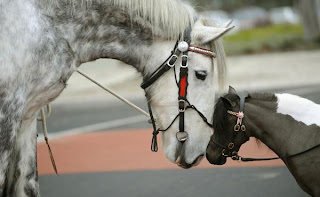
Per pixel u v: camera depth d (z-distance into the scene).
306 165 8.11
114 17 7.90
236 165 12.92
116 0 7.83
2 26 6.87
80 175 12.72
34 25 7.12
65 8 7.55
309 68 34.00
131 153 14.59
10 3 6.96
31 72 7.13
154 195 10.98
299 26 58.69
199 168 12.84
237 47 46.97
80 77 34.03
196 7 8.72
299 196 10.61
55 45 7.36
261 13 72.06
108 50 8.04
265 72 33.25
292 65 36.09
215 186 11.44
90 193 11.28
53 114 22.52
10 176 7.95
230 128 8.57
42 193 11.43
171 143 8.12
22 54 6.98
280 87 26.30
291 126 8.33
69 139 16.75
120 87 29.80
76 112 22.72
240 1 76.19
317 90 24.28
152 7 7.94
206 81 7.98
